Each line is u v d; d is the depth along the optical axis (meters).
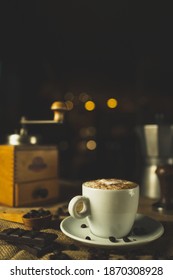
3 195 1.02
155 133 1.10
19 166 1.00
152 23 2.27
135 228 0.71
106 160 3.11
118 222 0.65
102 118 3.96
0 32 2.37
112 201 0.64
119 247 0.59
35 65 3.17
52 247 0.64
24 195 1.01
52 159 1.11
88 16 2.22
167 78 3.35
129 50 2.84
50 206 1.02
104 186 0.67
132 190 0.66
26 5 2.05
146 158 1.20
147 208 1.00
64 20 2.28
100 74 3.98
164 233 0.74
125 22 2.30
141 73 2.81
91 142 3.37
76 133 3.86
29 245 0.63
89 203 0.67
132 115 3.80
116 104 3.87
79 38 2.62
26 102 3.30
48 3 2.03
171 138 1.11
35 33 2.47
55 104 1.04
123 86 4.11
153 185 1.17
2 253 0.62
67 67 3.69
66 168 3.19
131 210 0.66
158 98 3.46
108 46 2.80
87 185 0.70
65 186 1.39
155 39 2.51
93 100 4.23
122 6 2.07
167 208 0.94
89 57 3.20
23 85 3.21
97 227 0.67
